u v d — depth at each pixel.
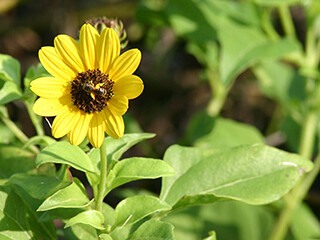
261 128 1.22
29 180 0.54
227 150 0.60
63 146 0.52
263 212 0.87
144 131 1.19
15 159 0.62
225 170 0.59
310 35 0.83
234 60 0.75
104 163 0.52
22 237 0.57
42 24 1.20
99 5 1.19
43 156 0.51
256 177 0.59
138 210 0.53
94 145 0.52
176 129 1.21
